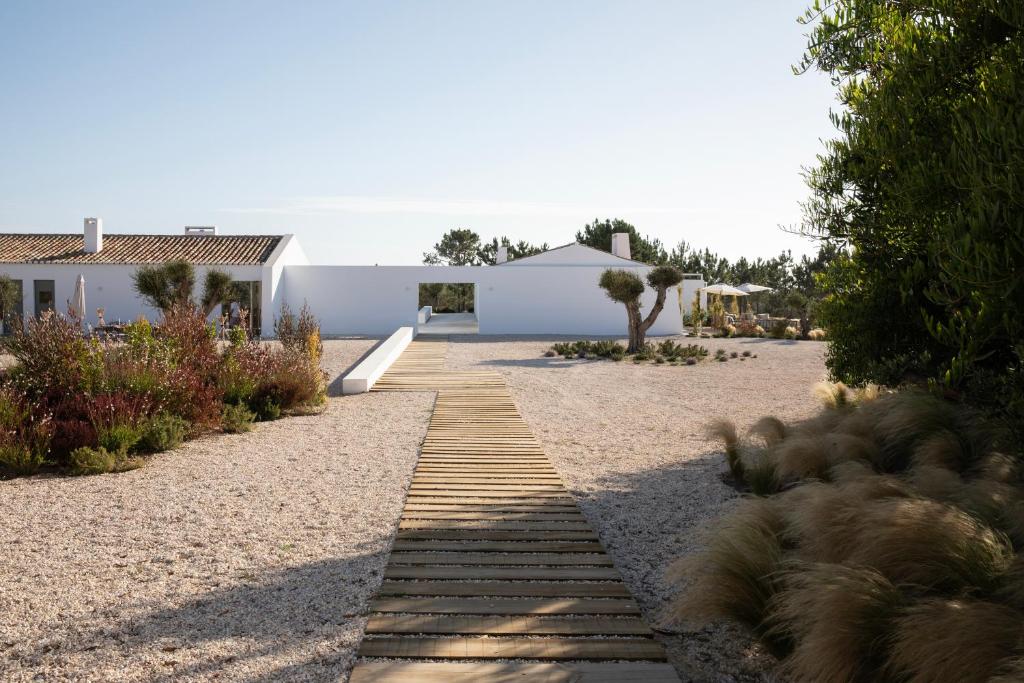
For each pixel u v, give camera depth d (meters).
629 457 7.91
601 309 29.89
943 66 4.61
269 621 3.71
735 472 6.78
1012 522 3.89
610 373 16.47
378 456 7.87
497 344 24.33
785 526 4.33
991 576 3.28
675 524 5.49
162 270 24.09
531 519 5.53
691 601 3.56
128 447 7.66
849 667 2.96
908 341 5.63
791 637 3.31
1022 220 3.48
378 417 10.47
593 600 3.97
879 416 6.53
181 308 12.01
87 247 28.81
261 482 6.73
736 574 3.54
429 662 3.26
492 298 29.70
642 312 30.06
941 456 5.46
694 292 35.25
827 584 3.16
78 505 5.97
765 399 12.52
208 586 4.21
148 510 5.82
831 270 6.12
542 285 29.77
